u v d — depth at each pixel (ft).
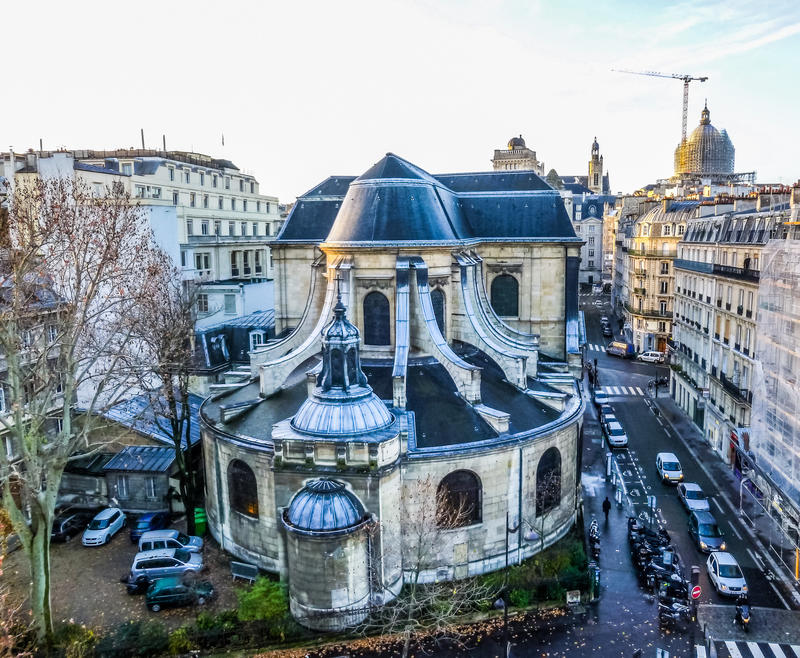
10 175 212.64
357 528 110.11
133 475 157.89
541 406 144.05
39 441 120.26
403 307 140.67
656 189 477.77
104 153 303.68
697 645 109.91
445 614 110.83
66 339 114.83
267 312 238.48
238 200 328.70
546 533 135.33
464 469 122.31
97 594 125.39
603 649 108.99
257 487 126.82
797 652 108.37
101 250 125.29
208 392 200.03
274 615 112.37
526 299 185.88
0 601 90.22
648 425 228.84
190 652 106.52
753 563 136.77
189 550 132.98
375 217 147.84
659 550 134.00
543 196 187.11
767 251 153.17
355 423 114.93
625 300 400.47
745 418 179.42
